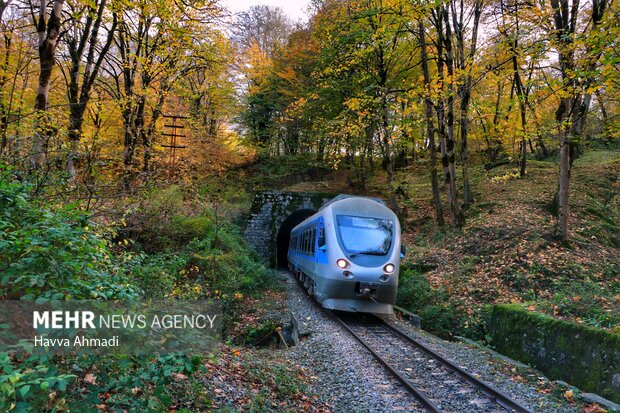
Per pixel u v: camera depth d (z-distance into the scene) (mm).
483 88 17766
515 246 13828
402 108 16109
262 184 30000
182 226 13336
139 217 10352
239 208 22812
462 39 17672
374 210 12359
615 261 12602
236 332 10836
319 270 12219
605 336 6531
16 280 3170
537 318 8180
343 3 20219
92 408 3186
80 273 3887
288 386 6312
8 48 9227
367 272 11086
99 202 7164
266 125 29547
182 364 3496
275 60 28312
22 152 6152
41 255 3449
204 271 12234
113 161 7645
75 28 11055
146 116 15539
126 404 3746
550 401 6043
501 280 12383
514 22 12977
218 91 21016
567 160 13227
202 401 4730
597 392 6328
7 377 2373
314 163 27922
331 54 19094
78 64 10375
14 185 4219
